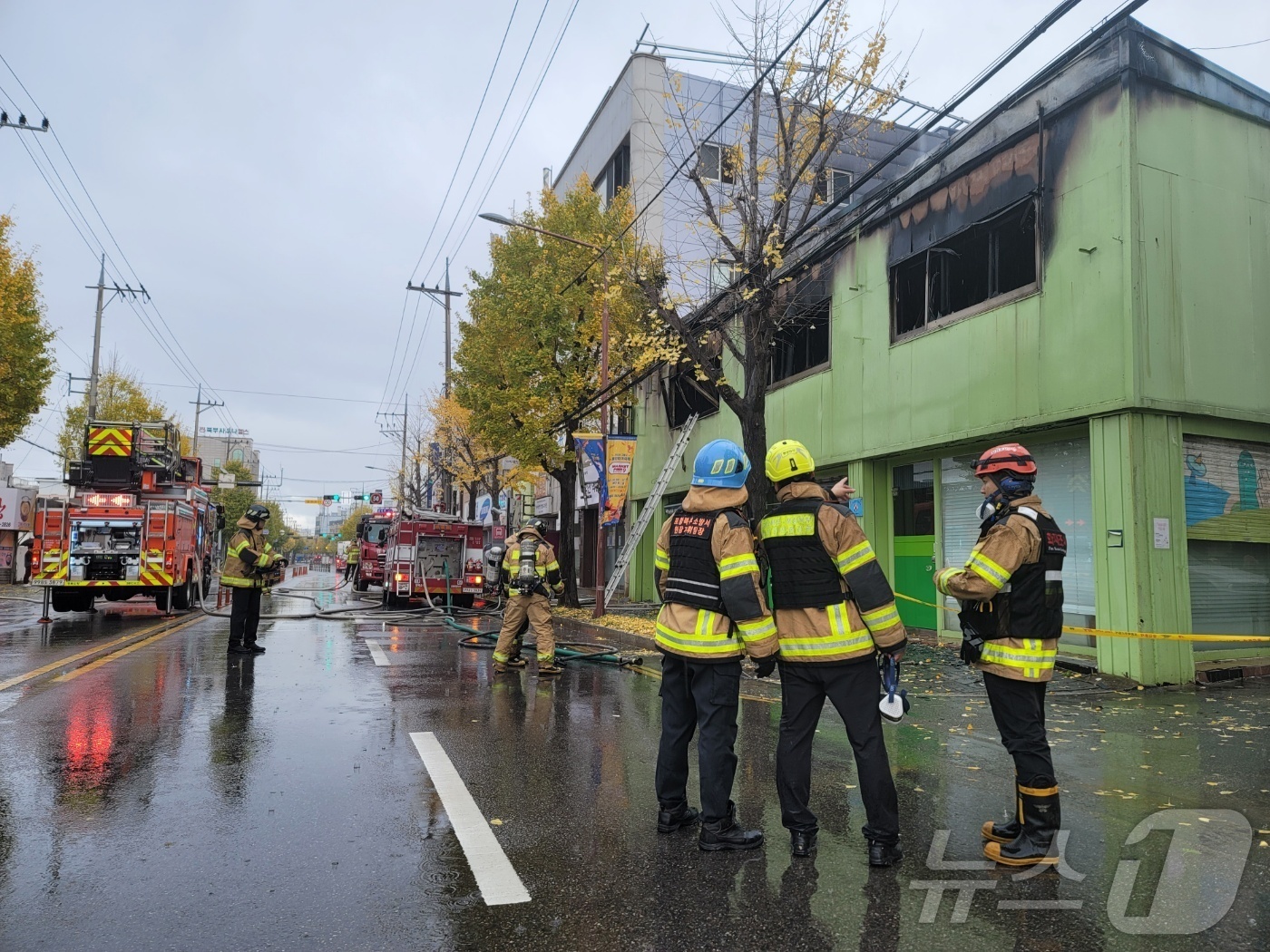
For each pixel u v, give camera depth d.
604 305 16.64
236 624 10.47
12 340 20.91
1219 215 9.37
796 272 11.89
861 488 12.84
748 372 10.88
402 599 20.02
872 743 3.70
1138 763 5.57
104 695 7.52
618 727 6.48
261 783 4.84
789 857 3.77
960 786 4.96
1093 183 9.12
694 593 3.93
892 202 12.19
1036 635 3.71
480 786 4.84
